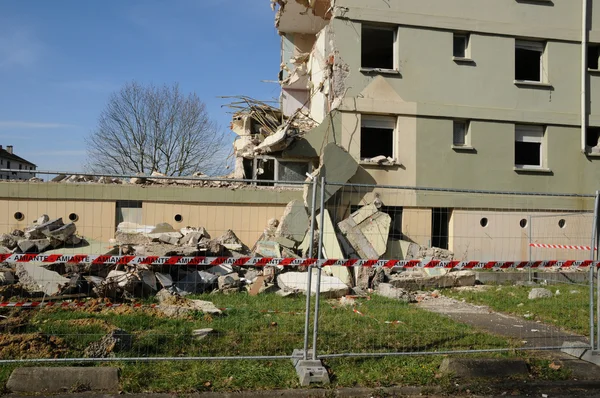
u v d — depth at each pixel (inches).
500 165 669.3
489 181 665.6
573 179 690.8
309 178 587.2
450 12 657.6
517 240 666.8
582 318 357.1
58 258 225.8
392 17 641.0
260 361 234.7
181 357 227.0
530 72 722.8
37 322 284.5
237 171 695.7
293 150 617.0
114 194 572.1
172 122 1398.9
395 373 226.7
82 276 392.5
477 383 223.1
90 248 467.8
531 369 240.8
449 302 430.9
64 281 380.8
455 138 675.4
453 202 651.5
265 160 684.1
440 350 262.1
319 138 623.2
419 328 308.5
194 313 319.9
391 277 508.4
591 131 726.5
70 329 268.7
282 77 880.9
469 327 322.3
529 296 445.4
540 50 701.3
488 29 667.4
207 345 254.5
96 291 362.3
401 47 645.3
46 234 468.1
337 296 429.4
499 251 659.4
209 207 590.9
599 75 703.7
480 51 667.4
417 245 603.2
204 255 462.6
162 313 320.8
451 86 658.2
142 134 1381.6
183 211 585.9
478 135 664.4
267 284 433.7
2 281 378.3
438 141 652.1
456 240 648.4
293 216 557.9
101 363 224.5
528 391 219.5
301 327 297.0
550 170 682.8
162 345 250.7
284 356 231.0
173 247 450.3
